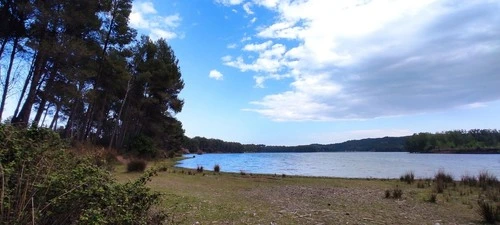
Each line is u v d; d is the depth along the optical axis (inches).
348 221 315.9
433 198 463.8
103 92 1470.2
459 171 1233.4
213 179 782.5
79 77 930.7
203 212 332.2
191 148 4894.2
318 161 2346.2
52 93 971.3
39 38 851.4
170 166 1270.9
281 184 717.3
